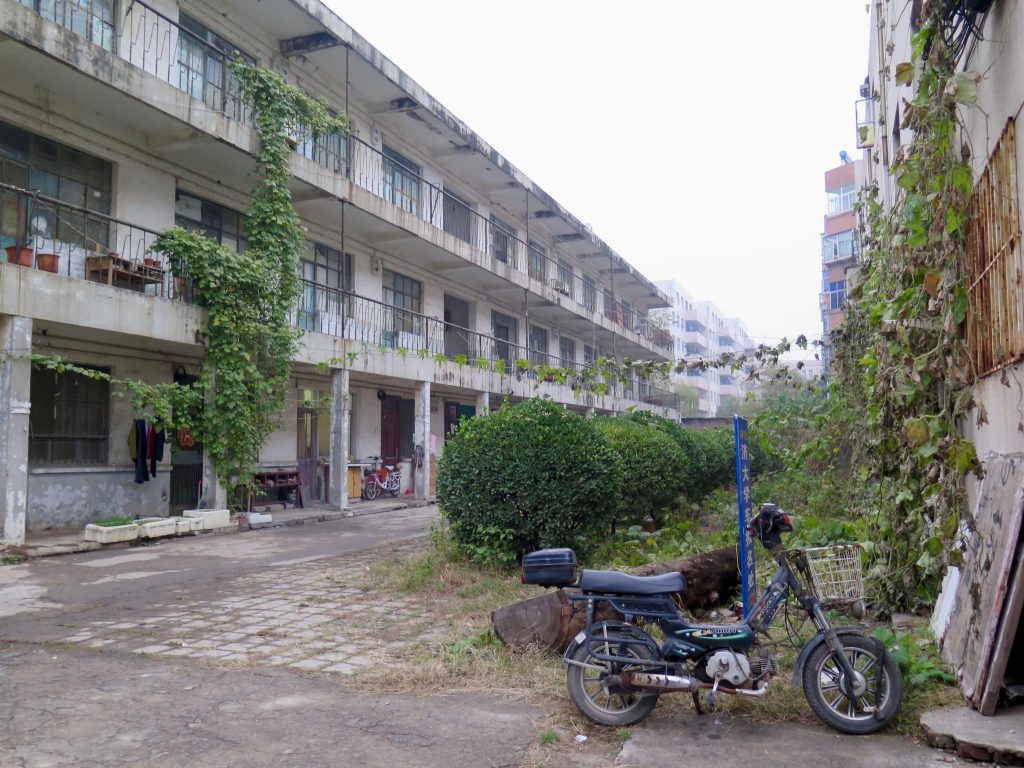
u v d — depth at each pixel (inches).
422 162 808.9
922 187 188.4
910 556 225.0
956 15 183.2
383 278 753.6
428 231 726.5
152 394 442.0
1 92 406.3
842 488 437.7
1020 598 144.2
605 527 349.4
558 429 326.6
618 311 1309.1
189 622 246.5
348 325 685.3
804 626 212.2
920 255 212.1
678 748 143.7
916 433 179.8
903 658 168.1
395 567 335.6
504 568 318.0
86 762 140.1
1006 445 171.2
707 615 245.1
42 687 182.2
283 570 343.3
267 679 187.3
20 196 402.3
